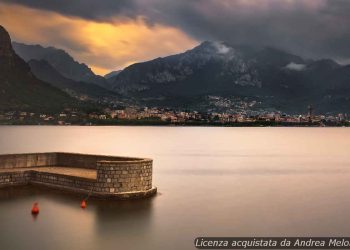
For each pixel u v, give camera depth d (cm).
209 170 7600
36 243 2664
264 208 3909
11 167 4316
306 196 4647
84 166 4459
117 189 3641
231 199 4350
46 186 4022
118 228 3000
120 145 15200
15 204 3488
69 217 3200
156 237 2855
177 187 5150
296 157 11300
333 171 7719
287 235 3039
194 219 3369
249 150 14062
